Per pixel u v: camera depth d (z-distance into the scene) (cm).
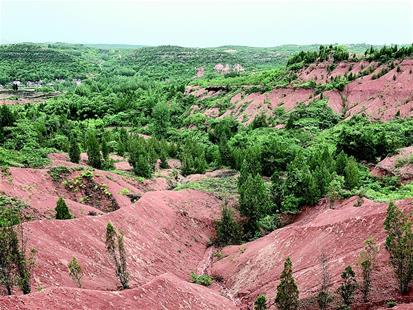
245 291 4612
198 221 6400
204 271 5406
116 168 8812
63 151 9306
